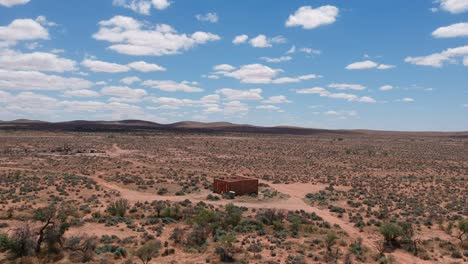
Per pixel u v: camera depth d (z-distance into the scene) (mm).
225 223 54062
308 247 46812
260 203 69625
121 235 48875
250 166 118938
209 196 71938
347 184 89438
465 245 49062
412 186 87562
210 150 162375
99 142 179750
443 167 119250
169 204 63906
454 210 65562
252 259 42531
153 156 136625
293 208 66438
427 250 47500
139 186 79438
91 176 90812
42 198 65688
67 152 138125
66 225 45031
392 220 58281
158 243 44875
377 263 43094
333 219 60281
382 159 139125
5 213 54344
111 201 66438
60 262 39062
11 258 38625
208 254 43688
